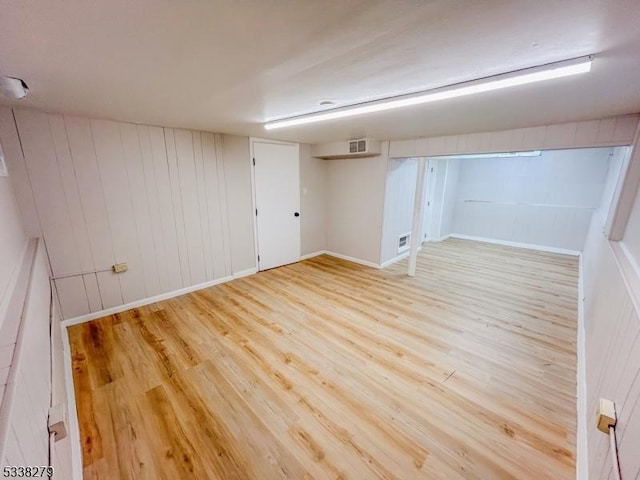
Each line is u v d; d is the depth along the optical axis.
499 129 3.23
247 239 4.39
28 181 2.53
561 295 3.78
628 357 1.11
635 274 1.45
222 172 3.90
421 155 4.05
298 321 3.06
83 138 2.77
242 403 1.95
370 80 1.69
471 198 6.94
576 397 2.01
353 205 5.10
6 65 1.42
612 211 2.54
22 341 0.92
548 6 0.92
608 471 1.04
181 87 1.81
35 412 0.88
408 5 0.93
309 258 5.46
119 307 3.23
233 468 1.51
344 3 0.91
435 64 1.45
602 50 1.23
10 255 1.67
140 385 2.11
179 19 1.02
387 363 2.37
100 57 1.34
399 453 1.60
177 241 3.60
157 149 3.27
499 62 1.41
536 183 6.00
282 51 1.30
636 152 2.10
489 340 2.72
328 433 1.72
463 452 1.60
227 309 3.33
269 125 3.15
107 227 3.04
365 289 3.95
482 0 0.89
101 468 1.51
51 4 0.90
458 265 5.05
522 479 1.46
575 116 2.53
